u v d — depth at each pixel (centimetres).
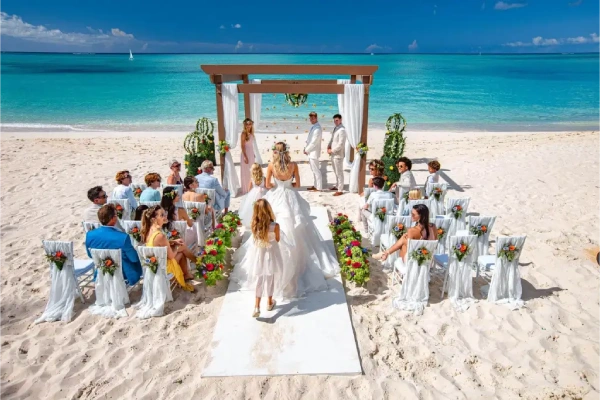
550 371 458
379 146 1612
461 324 534
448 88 3681
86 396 429
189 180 741
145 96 3052
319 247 655
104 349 494
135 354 487
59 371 461
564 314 550
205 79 4353
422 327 530
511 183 1119
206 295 600
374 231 738
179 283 591
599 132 1872
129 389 438
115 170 1265
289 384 437
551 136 1780
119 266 548
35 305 579
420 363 470
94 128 2022
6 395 429
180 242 601
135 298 591
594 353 481
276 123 2130
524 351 488
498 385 439
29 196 1034
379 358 478
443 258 617
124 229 654
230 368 454
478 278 647
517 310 559
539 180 1136
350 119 988
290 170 634
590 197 995
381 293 605
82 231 828
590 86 3853
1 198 1017
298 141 1700
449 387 437
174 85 3756
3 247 754
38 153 1463
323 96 3064
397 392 431
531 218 882
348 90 969
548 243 761
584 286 619
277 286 569
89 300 588
